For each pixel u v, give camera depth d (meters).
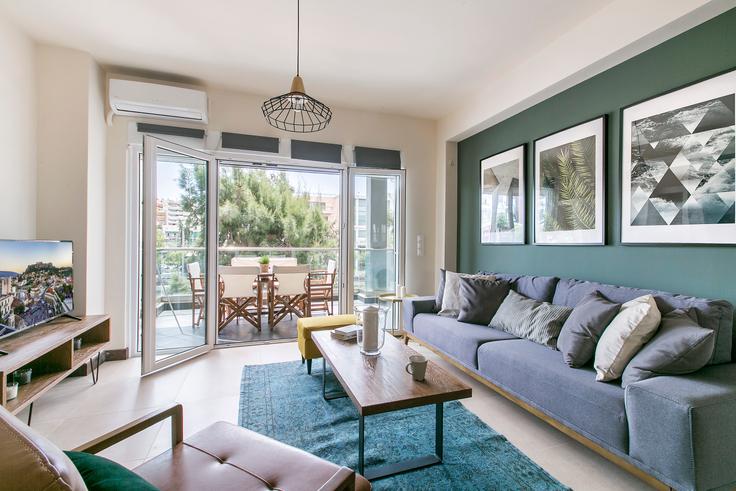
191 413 2.22
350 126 4.10
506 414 2.24
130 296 3.36
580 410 1.67
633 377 1.55
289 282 4.67
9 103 2.49
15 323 2.11
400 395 1.52
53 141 2.83
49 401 2.39
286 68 3.14
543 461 1.74
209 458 1.15
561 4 2.27
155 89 3.19
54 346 2.07
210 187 3.56
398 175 4.30
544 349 2.21
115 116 3.27
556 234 2.95
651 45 2.19
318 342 2.29
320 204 7.62
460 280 3.23
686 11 1.88
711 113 1.92
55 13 2.40
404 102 3.91
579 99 2.74
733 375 1.47
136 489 0.70
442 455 1.75
